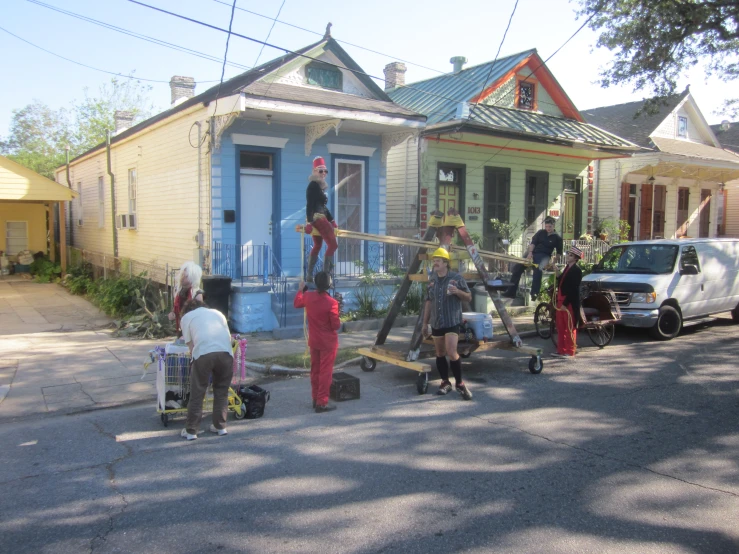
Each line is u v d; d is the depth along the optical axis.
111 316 13.52
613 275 11.58
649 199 22.33
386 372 8.77
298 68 12.56
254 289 11.05
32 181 18.75
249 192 12.29
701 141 24.67
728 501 4.45
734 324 12.91
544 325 11.80
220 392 5.95
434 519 4.16
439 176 15.66
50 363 8.91
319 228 7.69
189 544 3.83
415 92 18.58
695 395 7.35
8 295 17.64
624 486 4.71
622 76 14.36
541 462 5.21
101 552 3.73
